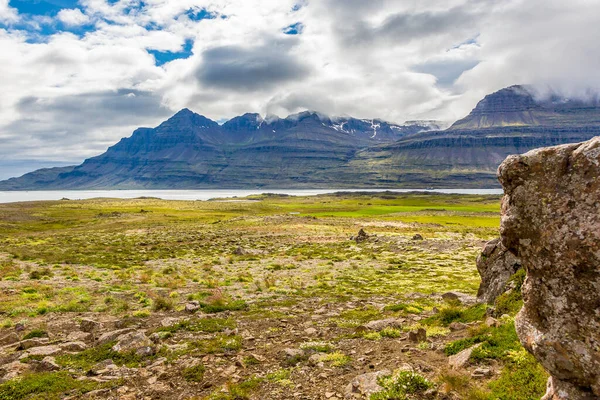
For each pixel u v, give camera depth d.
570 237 6.57
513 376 10.60
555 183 6.91
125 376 13.34
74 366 14.27
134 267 46.12
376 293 30.30
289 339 17.48
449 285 33.78
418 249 61.22
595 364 6.24
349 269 44.75
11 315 22.38
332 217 142.88
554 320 6.82
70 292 29.41
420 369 12.59
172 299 27.52
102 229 108.69
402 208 196.00
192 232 97.50
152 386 12.55
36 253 58.00
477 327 16.30
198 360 14.70
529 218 7.21
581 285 6.48
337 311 23.62
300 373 13.22
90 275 38.44
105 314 22.94
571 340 6.55
